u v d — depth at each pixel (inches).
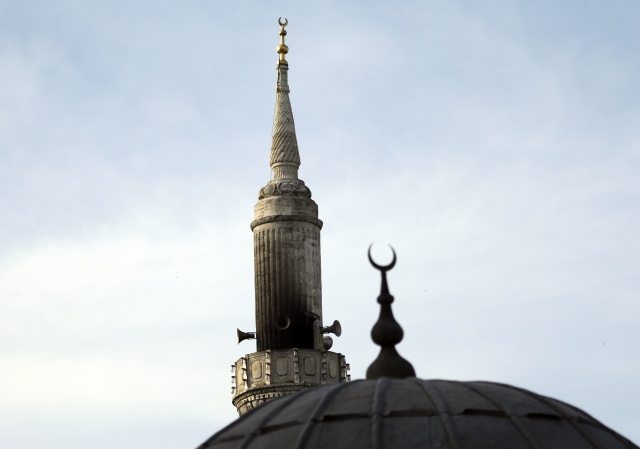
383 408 1736.0
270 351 3843.5
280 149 4069.9
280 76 4163.4
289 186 3998.5
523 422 1734.7
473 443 1689.2
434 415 1723.7
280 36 4210.1
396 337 1908.2
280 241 3951.8
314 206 4013.3
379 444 1684.3
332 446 1699.1
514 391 1812.3
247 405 3841.0
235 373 3895.2
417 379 1833.2
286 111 4121.6
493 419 1729.8
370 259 1956.2
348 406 1752.0
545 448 1705.2
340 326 3944.4
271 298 3924.7
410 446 1683.1
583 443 1750.7
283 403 1828.2
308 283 3946.9
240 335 3929.6
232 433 1798.7
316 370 3843.5
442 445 1683.1
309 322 3912.4
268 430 1770.4
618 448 1781.5
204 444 1815.9
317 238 4010.8
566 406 1829.5
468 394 1771.7
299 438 1717.5
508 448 1690.5
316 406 1765.5
